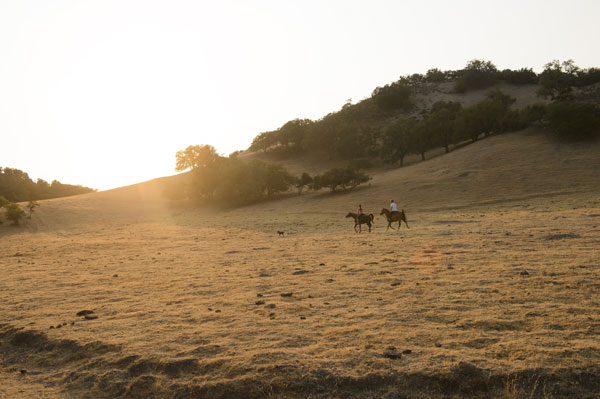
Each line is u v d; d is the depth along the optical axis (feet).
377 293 35.86
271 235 112.98
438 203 173.78
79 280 53.31
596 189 157.69
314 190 286.46
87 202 314.96
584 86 507.71
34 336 29.17
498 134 331.98
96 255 86.99
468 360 20.56
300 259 61.11
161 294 41.34
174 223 191.72
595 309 27.25
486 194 177.78
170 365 22.35
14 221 228.43
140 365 22.76
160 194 361.51
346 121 553.23
